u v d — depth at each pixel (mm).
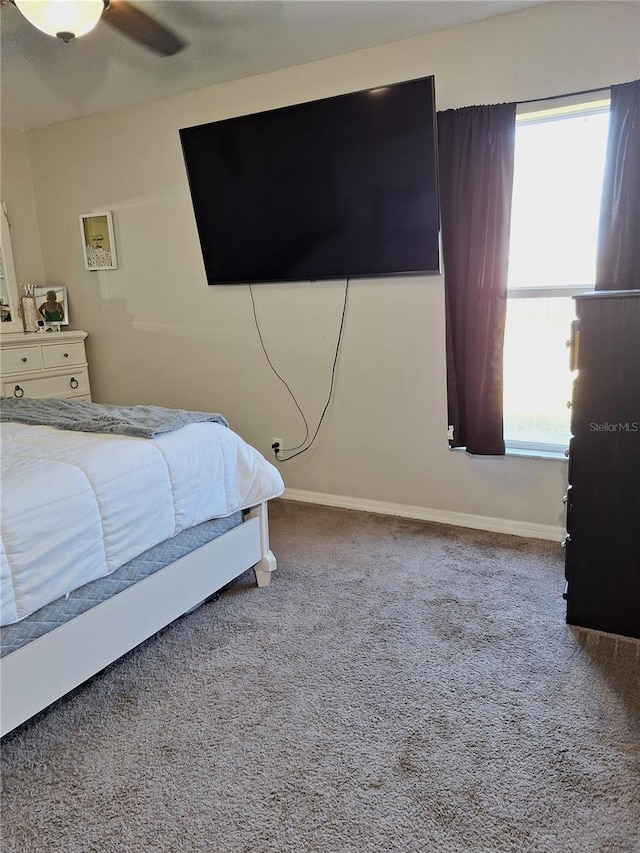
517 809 1361
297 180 2930
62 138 3779
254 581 2486
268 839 1304
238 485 2256
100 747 1586
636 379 1863
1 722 1475
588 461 1968
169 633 2107
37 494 1576
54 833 1337
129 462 1849
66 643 1626
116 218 3732
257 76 3082
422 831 1312
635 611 2002
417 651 1972
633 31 2311
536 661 1904
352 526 3084
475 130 2559
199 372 3701
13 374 3477
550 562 2605
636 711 1671
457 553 2717
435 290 2891
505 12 2482
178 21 2422
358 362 3168
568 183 2607
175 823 1352
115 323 3930
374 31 2619
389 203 2766
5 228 3783
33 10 1769
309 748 1562
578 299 1890
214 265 3365
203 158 3113
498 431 2781
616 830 1305
